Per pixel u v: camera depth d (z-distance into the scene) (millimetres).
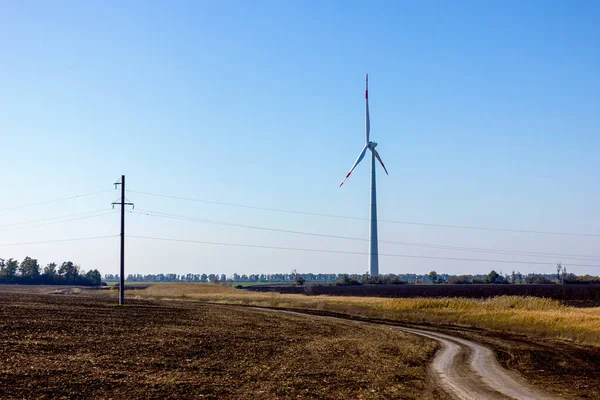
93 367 23422
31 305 52719
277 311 69562
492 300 83688
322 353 32188
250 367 26125
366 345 37000
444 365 30375
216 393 20219
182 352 29031
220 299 97312
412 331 49406
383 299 104125
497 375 27594
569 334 47656
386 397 21000
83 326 37531
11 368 22016
